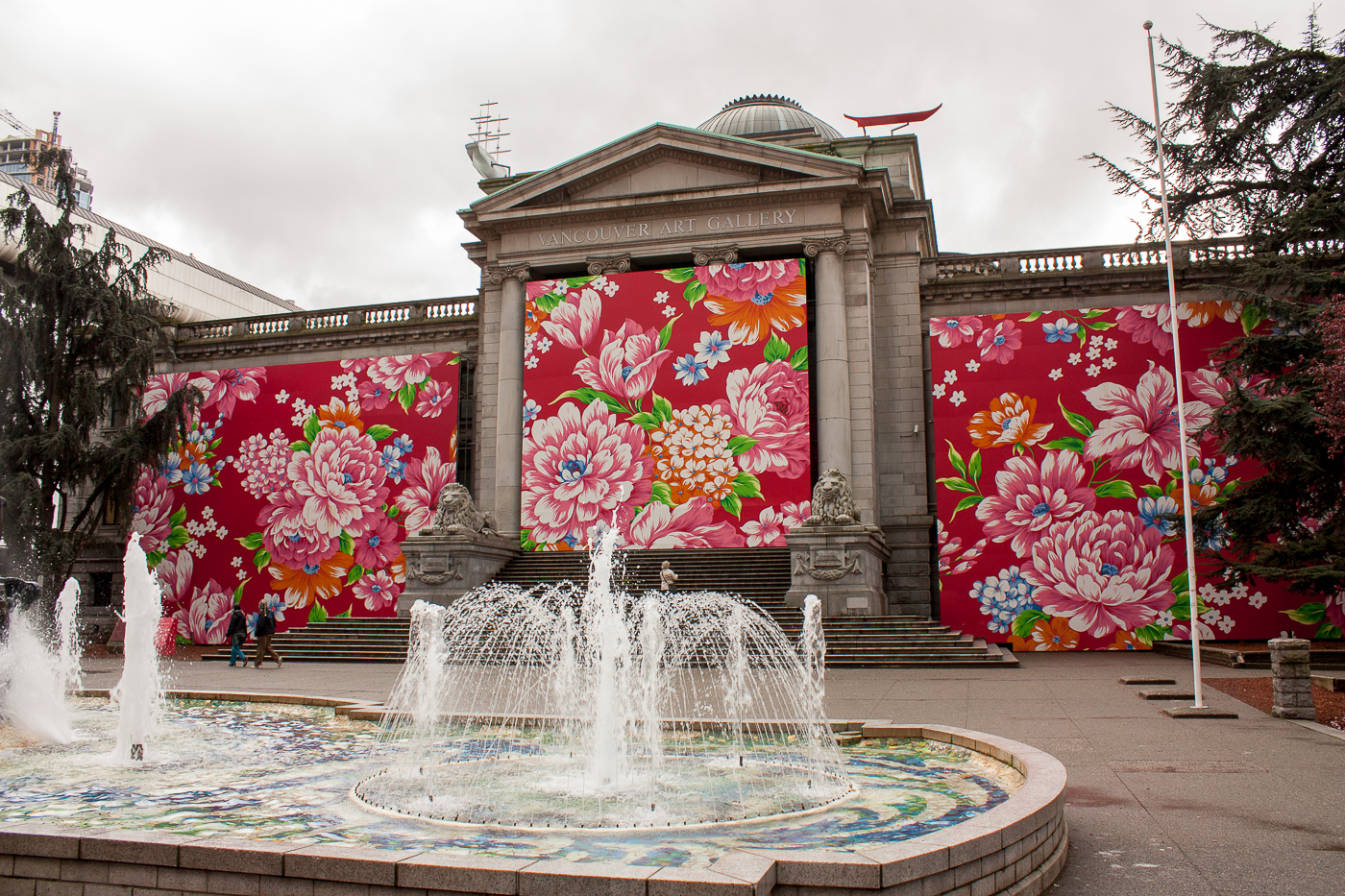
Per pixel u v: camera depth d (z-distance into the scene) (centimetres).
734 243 3562
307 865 619
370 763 1127
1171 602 3098
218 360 4444
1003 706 1631
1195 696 1579
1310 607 2972
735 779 1000
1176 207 3109
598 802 896
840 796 917
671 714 1497
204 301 5972
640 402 3462
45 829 697
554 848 737
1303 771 1074
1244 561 2650
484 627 2791
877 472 3591
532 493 3503
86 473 3531
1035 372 3338
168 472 4066
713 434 3388
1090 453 3250
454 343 4141
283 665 2677
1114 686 1942
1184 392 3212
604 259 3669
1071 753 1196
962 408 3378
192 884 641
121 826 823
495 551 3306
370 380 3900
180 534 4009
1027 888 675
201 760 1153
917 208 3716
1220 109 2908
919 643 2517
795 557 2795
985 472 3325
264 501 3938
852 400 3447
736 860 604
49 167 3591
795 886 600
